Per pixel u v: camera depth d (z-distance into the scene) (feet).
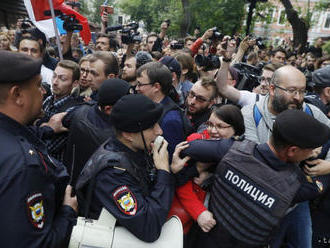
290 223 6.08
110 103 5.48
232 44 15.37
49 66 12.40
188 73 10.85
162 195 4.04
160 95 6.30
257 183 3.93
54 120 6.52
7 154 3.09
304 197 4.09
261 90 9.40
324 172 4.43
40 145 3.80
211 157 4.40
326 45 41.34
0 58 3.23
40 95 3.58
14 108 3.35
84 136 5.63
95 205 4.01
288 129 3.74
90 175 3.91
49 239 3.39
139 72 6.31
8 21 34.12
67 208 4.06
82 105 6.54
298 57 30.94
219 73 7.87
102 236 3.72
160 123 5.85
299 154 3.84
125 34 13.52
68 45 13.17
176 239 4.05
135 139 4.11
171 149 5.84
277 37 87.56
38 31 12.12
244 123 6.09
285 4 46.65
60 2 13.70
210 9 50.14
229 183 4.14
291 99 5.42
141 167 4.21
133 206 3.69
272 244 5.56
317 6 59.72
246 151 4.10
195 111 7.59
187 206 4.77
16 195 2.99
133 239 3.78
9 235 2.94
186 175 4.68
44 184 3.38
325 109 7.44
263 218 3.92
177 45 16.38
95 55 7.88
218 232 4.38
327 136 3.79
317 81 7.89
